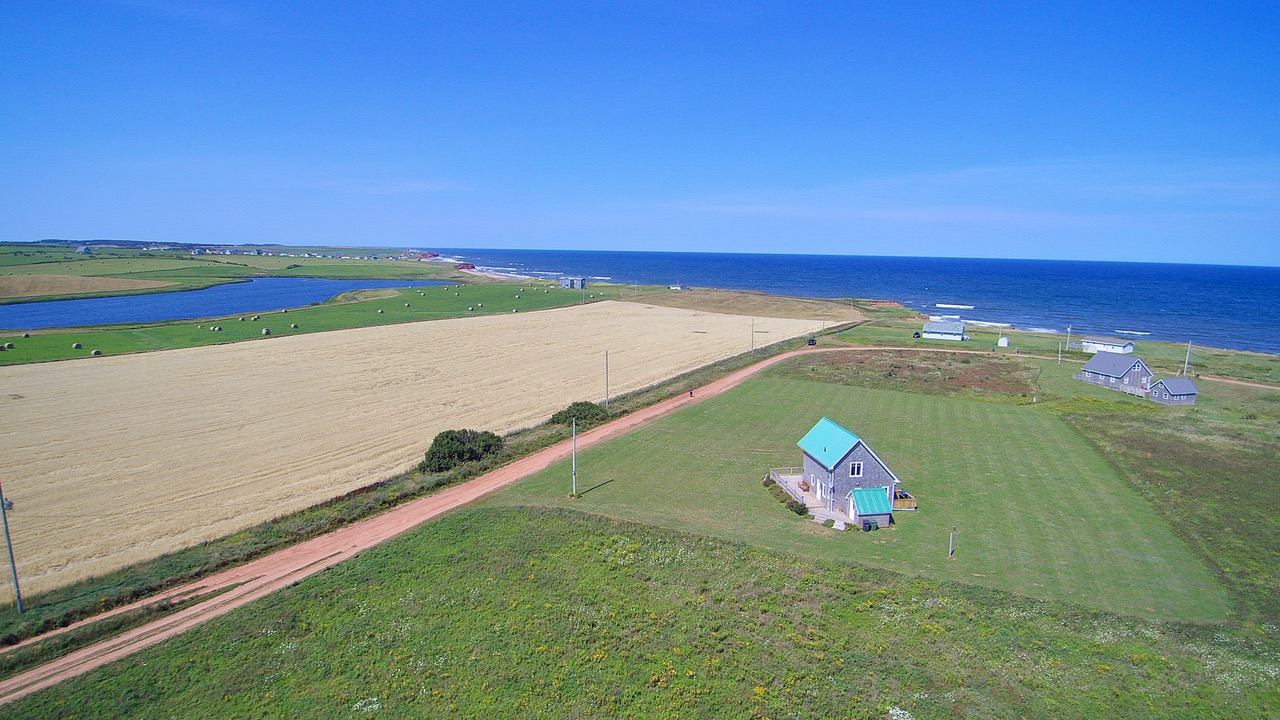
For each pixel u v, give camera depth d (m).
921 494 49.88
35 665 29.98
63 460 54.78
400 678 29.47
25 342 101.94
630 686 29.00
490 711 27.62
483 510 45.84
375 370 90.56
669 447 61.12
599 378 89.56
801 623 33.31
